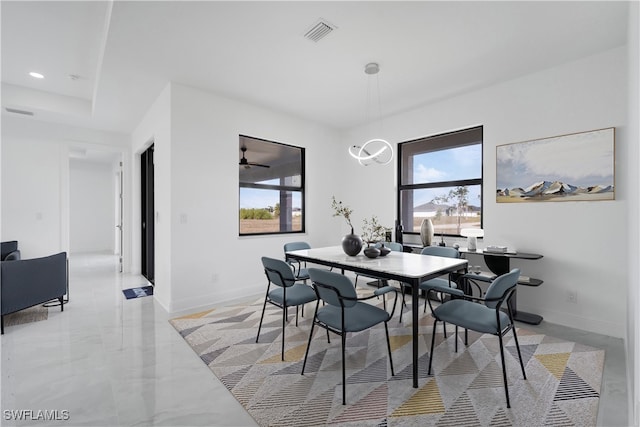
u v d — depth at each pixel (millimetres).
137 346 2467
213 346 2473
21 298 2848
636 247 1483
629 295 2133
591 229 2773
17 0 2344
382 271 2115
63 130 4801
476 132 3732
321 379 1994
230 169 3826
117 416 1632
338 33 2480
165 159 3469
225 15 2246
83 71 3551
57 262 3211
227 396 1816
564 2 2092
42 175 4609
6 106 3896
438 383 1943
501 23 2338
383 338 2645
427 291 2959
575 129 2859
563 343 2506
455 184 3926
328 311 2105
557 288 2965
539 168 3076
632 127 1821
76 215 8180
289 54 2803
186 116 3441
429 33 2479
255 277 4074
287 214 4703
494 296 1783
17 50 3088
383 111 4328
